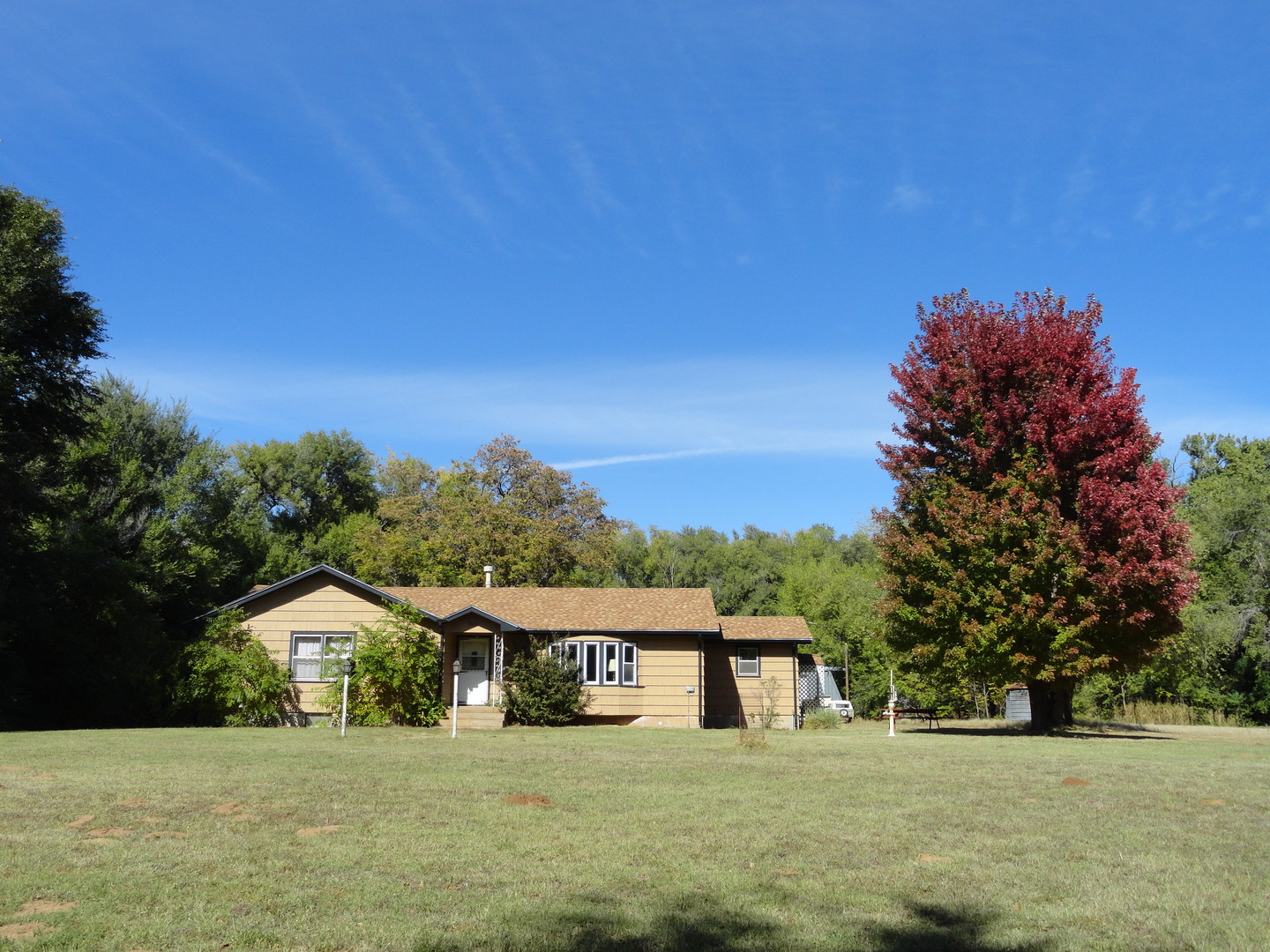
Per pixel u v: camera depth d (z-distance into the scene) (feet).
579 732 77.71
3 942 17.88
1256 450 191.93
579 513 179.01
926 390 84.89
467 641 98.78
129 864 23.88
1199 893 23.08
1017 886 23.67
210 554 129.08
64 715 89.40
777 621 115.03
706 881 23.49
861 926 20.13
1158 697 137.80
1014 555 76.07
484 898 21.67
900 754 55.01
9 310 81.87
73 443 104.63
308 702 92.38
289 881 22.68
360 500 212.64
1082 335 79.82
